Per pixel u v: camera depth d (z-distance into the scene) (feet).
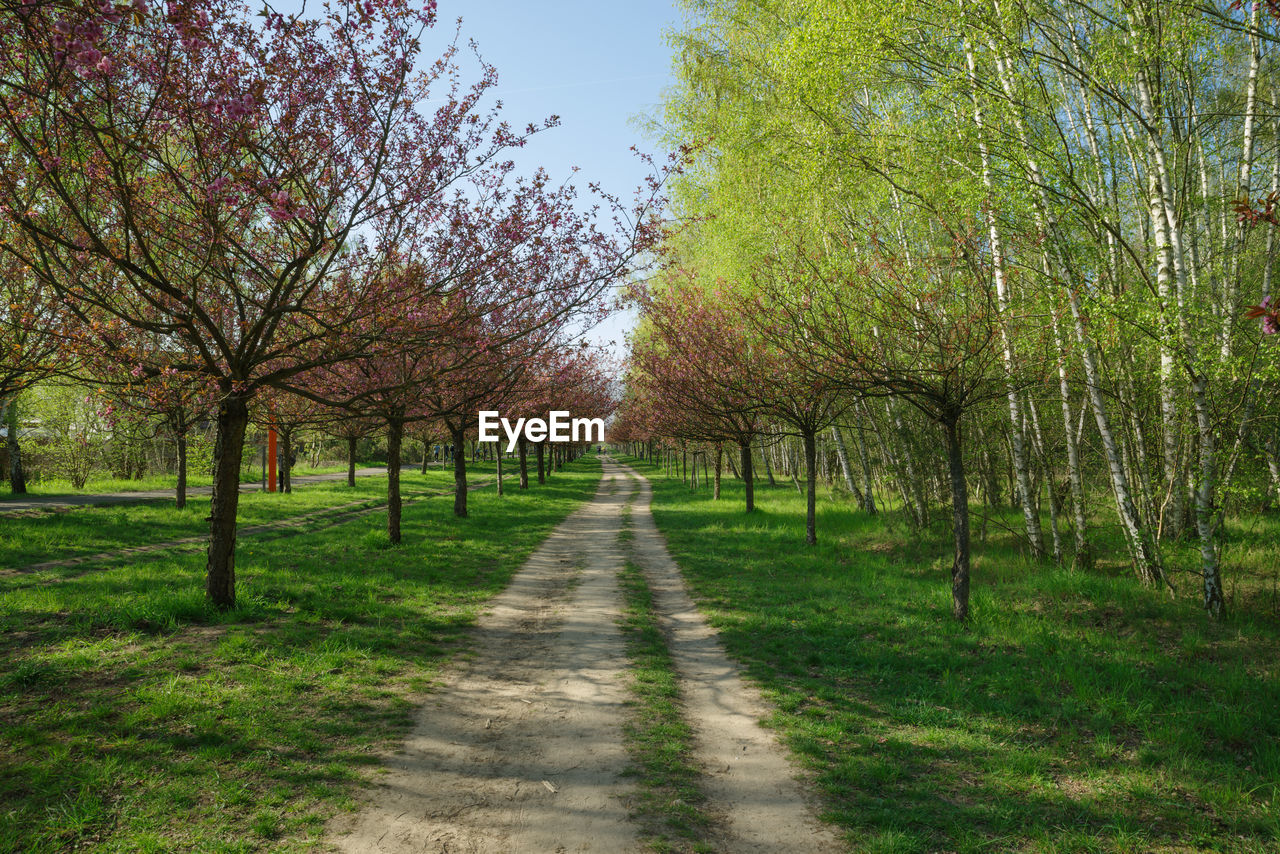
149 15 16.46
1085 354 31.94
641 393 77.10
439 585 36.19
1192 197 32.48
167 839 12.18
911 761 16.57
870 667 23.61
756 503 82.02
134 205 22.30
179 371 24.54
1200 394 27.48
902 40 32.24
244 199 21.58
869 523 56.85
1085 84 29.81
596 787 15.10
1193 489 29.07
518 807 14.11
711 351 48.57
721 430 64.39
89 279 25.46
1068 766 16.28
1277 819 13.58
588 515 78.13
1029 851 12.71
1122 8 27.71
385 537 49.19
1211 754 16.92
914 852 12.61
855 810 14.15
